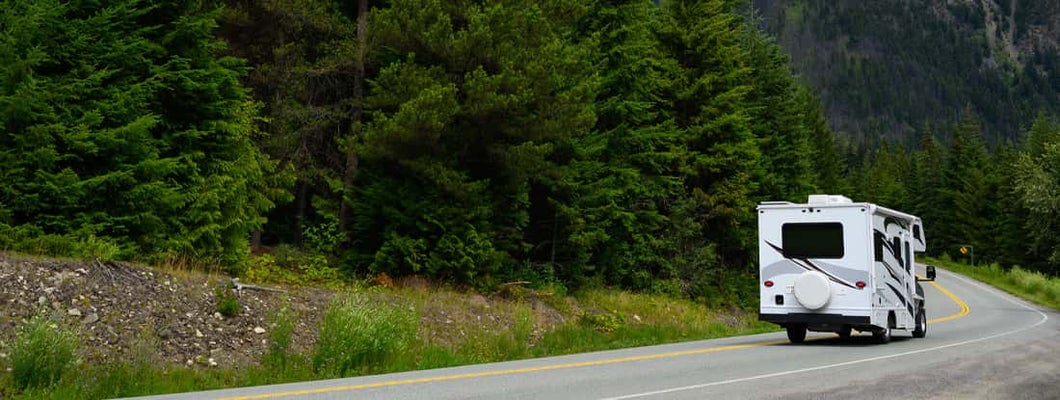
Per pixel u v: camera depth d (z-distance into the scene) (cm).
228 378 1130
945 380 1048
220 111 1677
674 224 2944
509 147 1989
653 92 2992
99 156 1434
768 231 1734
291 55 2162
